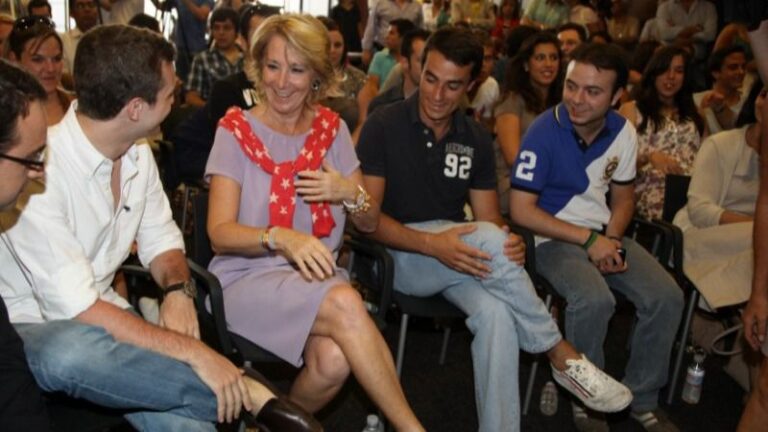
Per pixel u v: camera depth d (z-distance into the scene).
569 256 2.45
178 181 3.51
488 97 4.49
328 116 2.15
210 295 1.90
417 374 2.79
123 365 1.51
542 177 2.49
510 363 2.11
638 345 2.45
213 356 1.62
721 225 2.67
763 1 1.89
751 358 2.65
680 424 2.57
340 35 4.27
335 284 1.89
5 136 1.26
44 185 1.57
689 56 3.16
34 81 1.33
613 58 2.34
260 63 2.04
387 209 2.45
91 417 1.61
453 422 2.48
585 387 2.16
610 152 2.53
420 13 7.45
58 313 1.57
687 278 2.65
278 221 2.00
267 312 1.92
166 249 1.94
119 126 1.62
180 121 3.75
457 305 2.24
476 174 2.49
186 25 6.06
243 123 2.03
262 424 1.73
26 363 1.39
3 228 1.55
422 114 2.38
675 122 3.22
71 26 5.76
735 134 2.78
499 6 8.02
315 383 1.94
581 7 7.22
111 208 1.73
